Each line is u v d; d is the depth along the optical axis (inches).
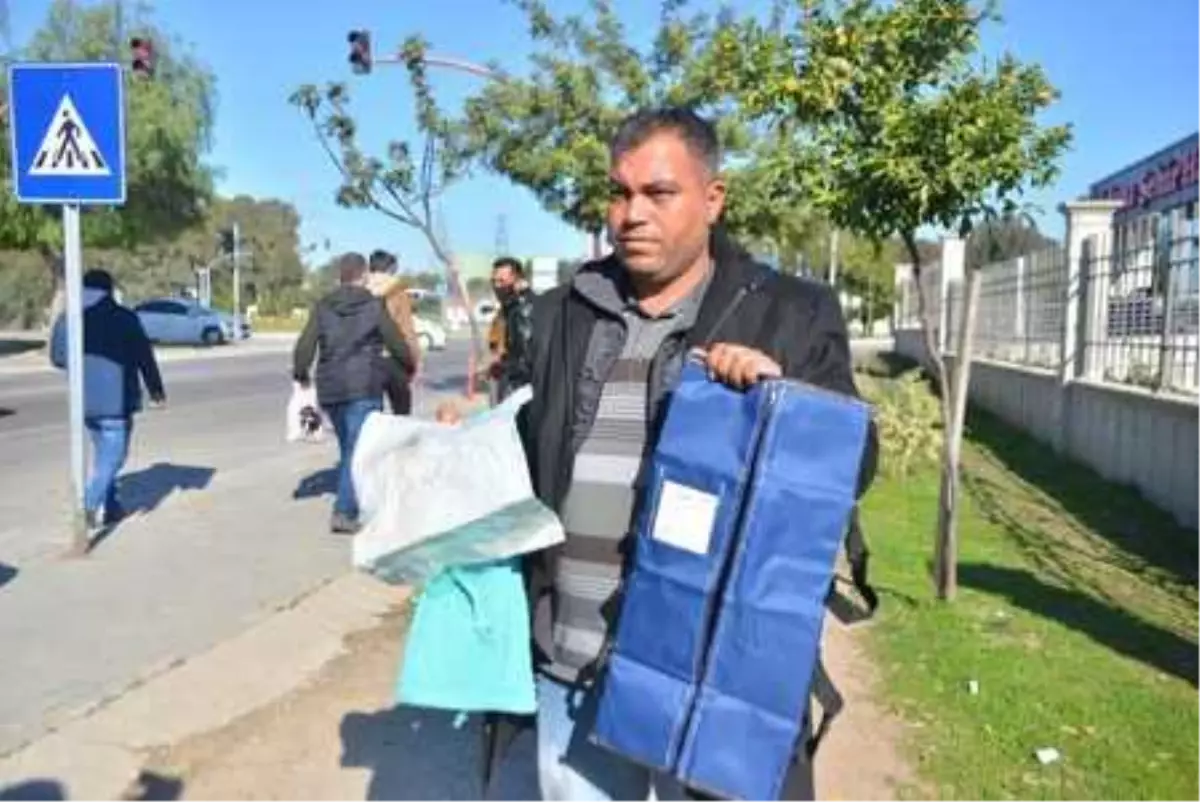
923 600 266.4
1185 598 274.1
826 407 88.4
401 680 107.3
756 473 87.6
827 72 253.9
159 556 309.9
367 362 336.2
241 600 265.1
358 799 165.8
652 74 650.2
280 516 367.2
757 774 88.0
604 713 93.1
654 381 98.6
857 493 89.2
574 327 104.0
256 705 201.2
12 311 2409.0
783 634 87.4
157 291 3307.1
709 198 99.7
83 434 313.7
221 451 529.0
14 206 1465.3
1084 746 181.5
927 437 484.4
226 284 3646.7
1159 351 423.5
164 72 1702.8
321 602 261.4
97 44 1640.0
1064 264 551.2
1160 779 169.0
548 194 676.1
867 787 167.6
